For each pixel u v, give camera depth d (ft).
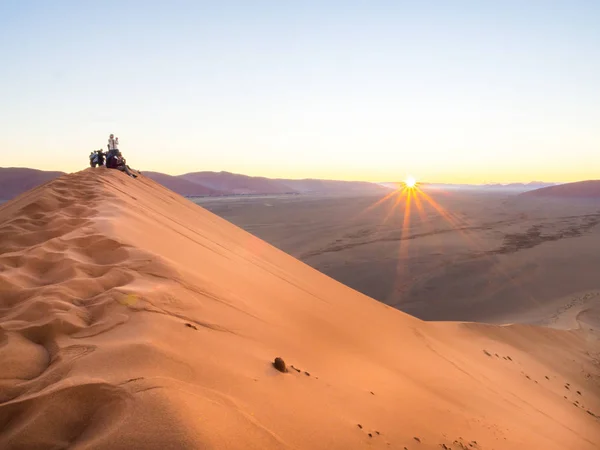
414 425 11.59
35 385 6.93
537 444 15.94
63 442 5.93
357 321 24.35
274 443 7.20
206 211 57.31
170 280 13.67
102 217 20.67
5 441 5.80
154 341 8.96
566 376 44.45
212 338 10.78
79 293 11.04
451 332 41.75
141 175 63.77
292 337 14.56
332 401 10.60
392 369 17.26
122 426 6.01
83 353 7.89
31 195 34.45
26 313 9.21
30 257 12.97
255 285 20.20
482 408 17.65
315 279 34.24
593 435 25.16
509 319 82.58
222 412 7.22
